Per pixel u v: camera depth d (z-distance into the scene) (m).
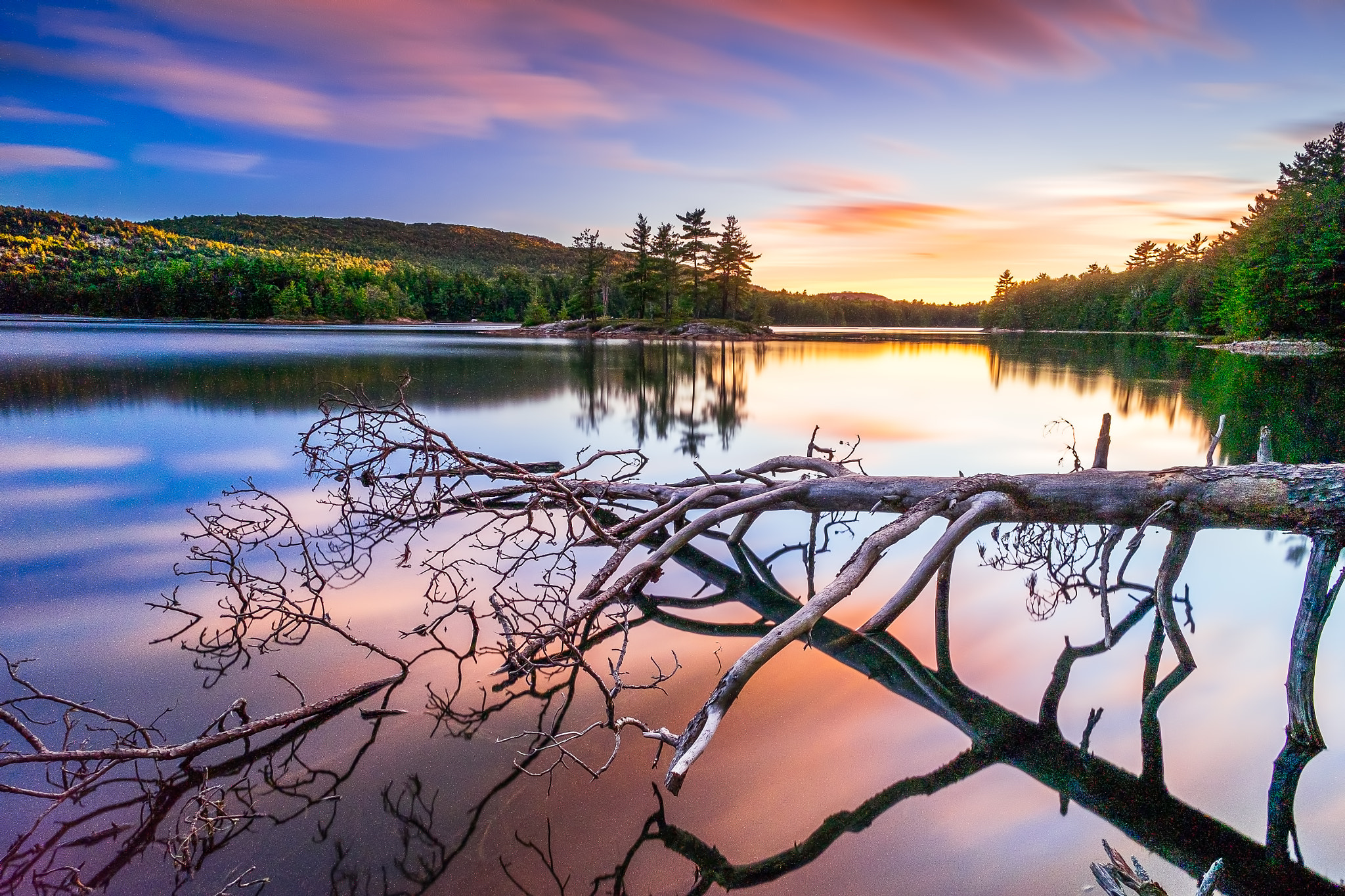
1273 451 11.98
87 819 2.92
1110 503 4.84
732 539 7.40
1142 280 95.94
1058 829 2.93
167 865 2.65
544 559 6.66
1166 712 3.94
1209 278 70.06
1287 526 4.17
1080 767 3.39
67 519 7.65
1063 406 18.69
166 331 53.41
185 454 11.27
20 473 9.83
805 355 42.41
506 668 4.35
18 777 3.22
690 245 82.50
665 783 3.08
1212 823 3.00
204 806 2.97
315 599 5.48
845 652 4.68
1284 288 46.94
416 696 3.99
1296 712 3.75
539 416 16.27
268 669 4.31
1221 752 3.54
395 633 4.89
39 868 2.64
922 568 4.96
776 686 4.18
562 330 73.44
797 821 2.94
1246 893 2.62
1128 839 2.89
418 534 7.50
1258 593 5.88
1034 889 2.59
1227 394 21.30
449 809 2.99
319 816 2.92
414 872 2.61
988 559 6.78
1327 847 2.85
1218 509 4.43
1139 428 14.53
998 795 3.16
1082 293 110.69
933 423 15.45
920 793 3.15
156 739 3.51
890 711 3.89
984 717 3.84
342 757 3.36
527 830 2.85
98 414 15.14
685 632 5.05
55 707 3.83
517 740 3.54
